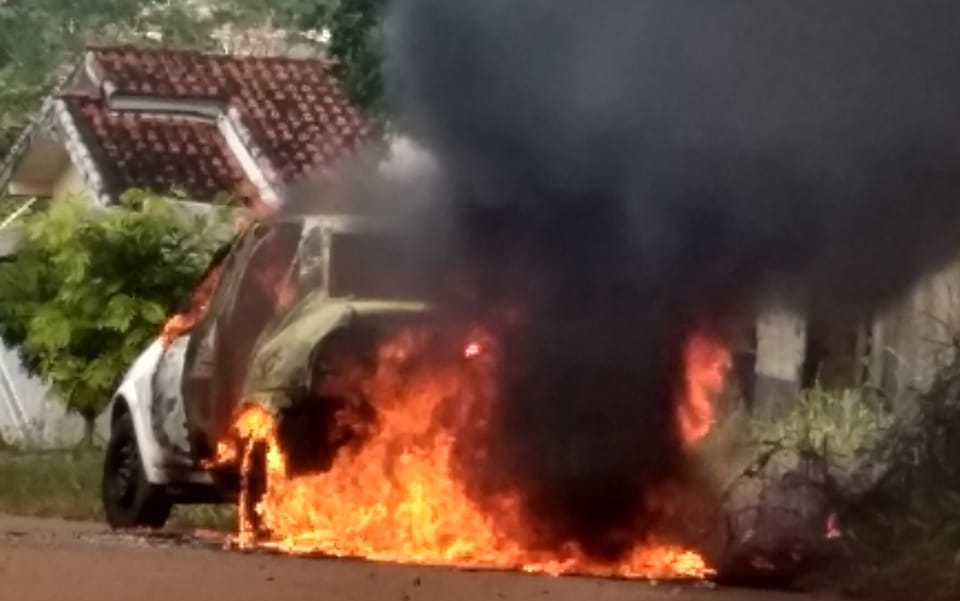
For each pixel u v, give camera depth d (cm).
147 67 3148
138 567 1100
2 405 2967
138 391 1473
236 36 4506
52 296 2350
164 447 1444
